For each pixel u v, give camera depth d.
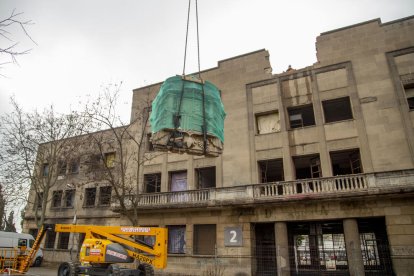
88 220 28.48
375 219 19.06
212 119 7.39
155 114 7.22
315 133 21.25
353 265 17.50
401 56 20.44
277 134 22.39
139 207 23.73
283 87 23.27
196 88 7.51
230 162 23.28
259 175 22.50
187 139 6.96
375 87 20.45
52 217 30.98
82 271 15.02
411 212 17.14
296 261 20.19
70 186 30.31
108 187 28.89
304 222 21.14
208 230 22.45
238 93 24.64
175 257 22.53
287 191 20.08
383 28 21.41
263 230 22.09
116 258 14.45
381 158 19.03
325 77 22.11
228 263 20.61
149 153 26.70
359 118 20.30
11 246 26.14
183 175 25.36
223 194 21.95
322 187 19.20
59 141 29.03
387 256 18.11
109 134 29.92
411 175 17.44
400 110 19.41
